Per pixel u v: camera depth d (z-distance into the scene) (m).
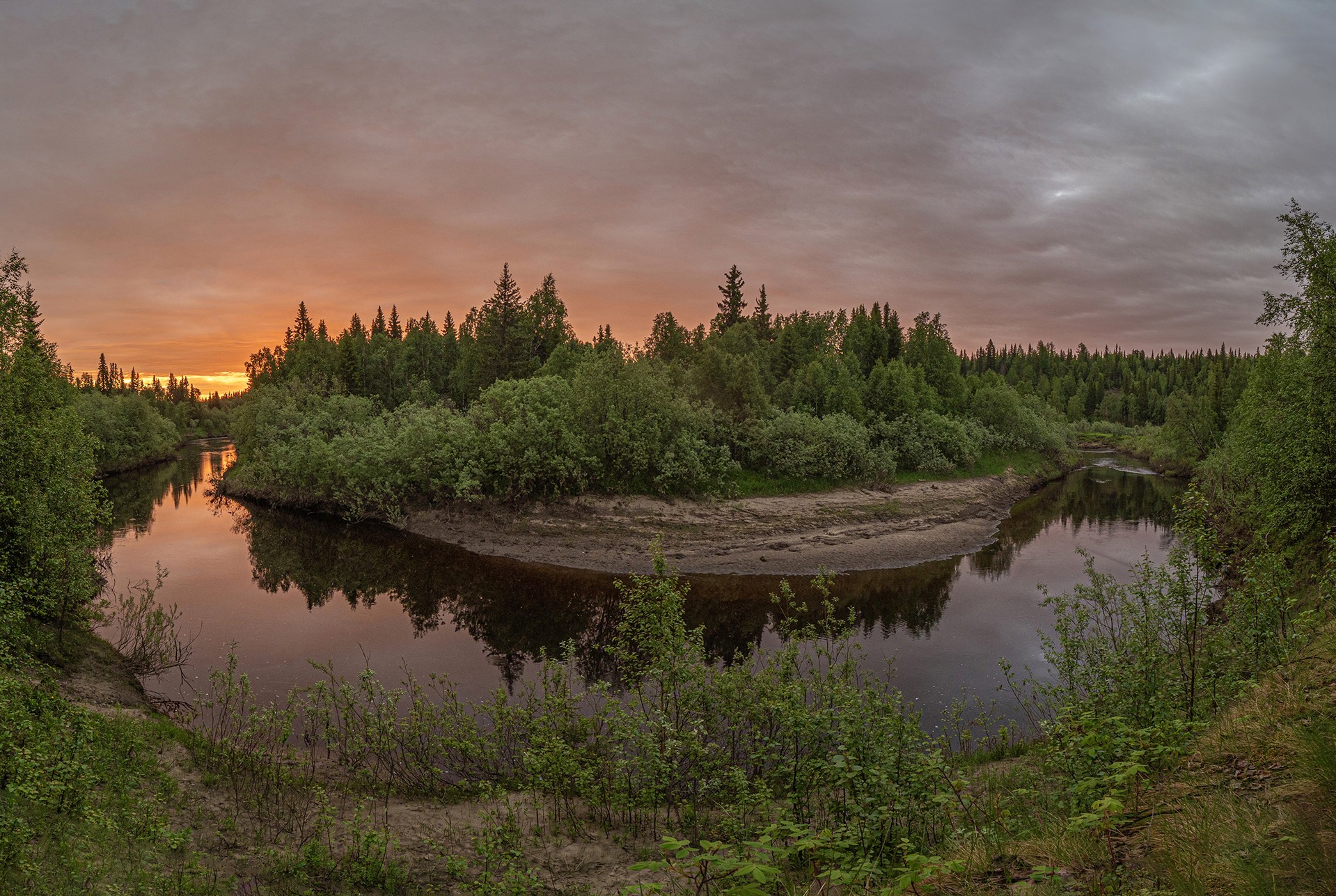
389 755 11.20
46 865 6.52
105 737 10.02
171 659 16.64
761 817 8.25
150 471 71.25
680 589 11.02
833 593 25.78
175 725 12.34
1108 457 88.75
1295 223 18.41
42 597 14.47
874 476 43.09
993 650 18.80
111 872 6.83
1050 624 21.28
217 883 7.23
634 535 32.31
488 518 34.41
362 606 23.08
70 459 16.11
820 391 52.72
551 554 30.80
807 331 87.12
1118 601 10.79
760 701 10.26
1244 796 5.34
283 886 7.37
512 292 65.31
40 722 8.34
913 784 7.00
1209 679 8.68
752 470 40.53
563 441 35.31
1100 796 6.26
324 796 9.34
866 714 8.06
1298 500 18.11
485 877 7.48
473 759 11.20
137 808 8.23
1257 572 9.16
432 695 15.38
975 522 39.00
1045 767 8.80
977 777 9.14
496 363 65.44
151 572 26.72
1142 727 7.64
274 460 44.81
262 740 11.27
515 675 16.91
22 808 7.14
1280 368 20.92
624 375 38.09
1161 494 53.09
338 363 66.12
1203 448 59.66
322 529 36.62
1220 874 4.33
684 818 9.09
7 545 14.59
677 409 38.56
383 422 43.97
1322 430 17.80
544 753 10.11
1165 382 143.25
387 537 34.47
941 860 5.03
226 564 28.48
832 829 6.84
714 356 44.81
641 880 7.52
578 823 9.19
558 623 21.81
